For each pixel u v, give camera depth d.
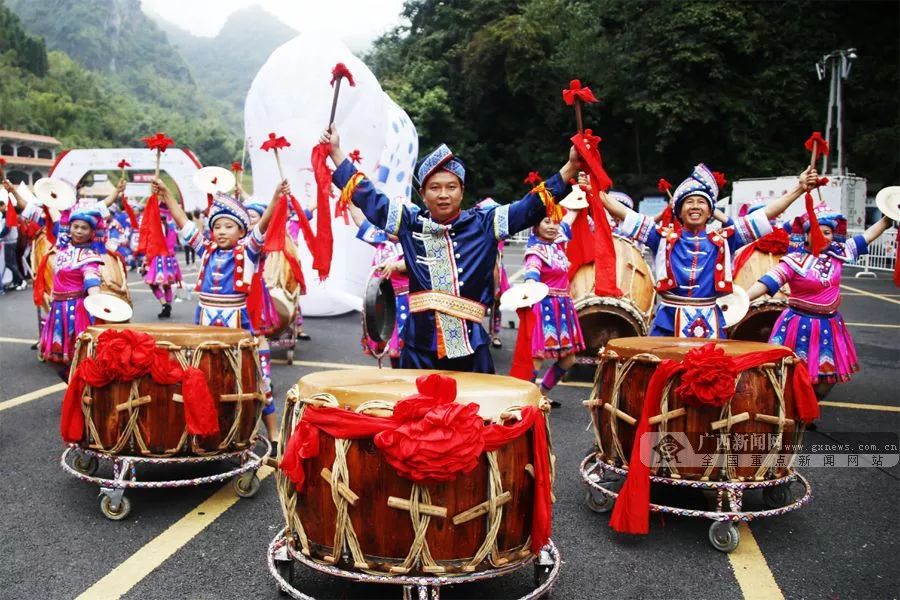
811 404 3.53
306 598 2.63
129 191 26.23
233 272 4.89
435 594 2.53
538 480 2.68
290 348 7.36
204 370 3.67
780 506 3.89
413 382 2.77
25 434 4.96
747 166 31.34
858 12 31.62
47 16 176.38
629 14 33.22
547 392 5.90
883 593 3.00
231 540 3.42
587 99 3.18
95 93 100.50
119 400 3.58
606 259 3.16
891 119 30.88
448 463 2.39
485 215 3.17
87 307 4.19
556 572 2.86
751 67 32.12
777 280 5.12
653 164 34.06
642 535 3.57
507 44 34.72
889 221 5.17
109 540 3.39
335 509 2.57
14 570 3.08
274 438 4.53
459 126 37.09
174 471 4.31
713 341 3.79
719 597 2.96
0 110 73.62
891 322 10.27
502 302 3.33
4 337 8.66
